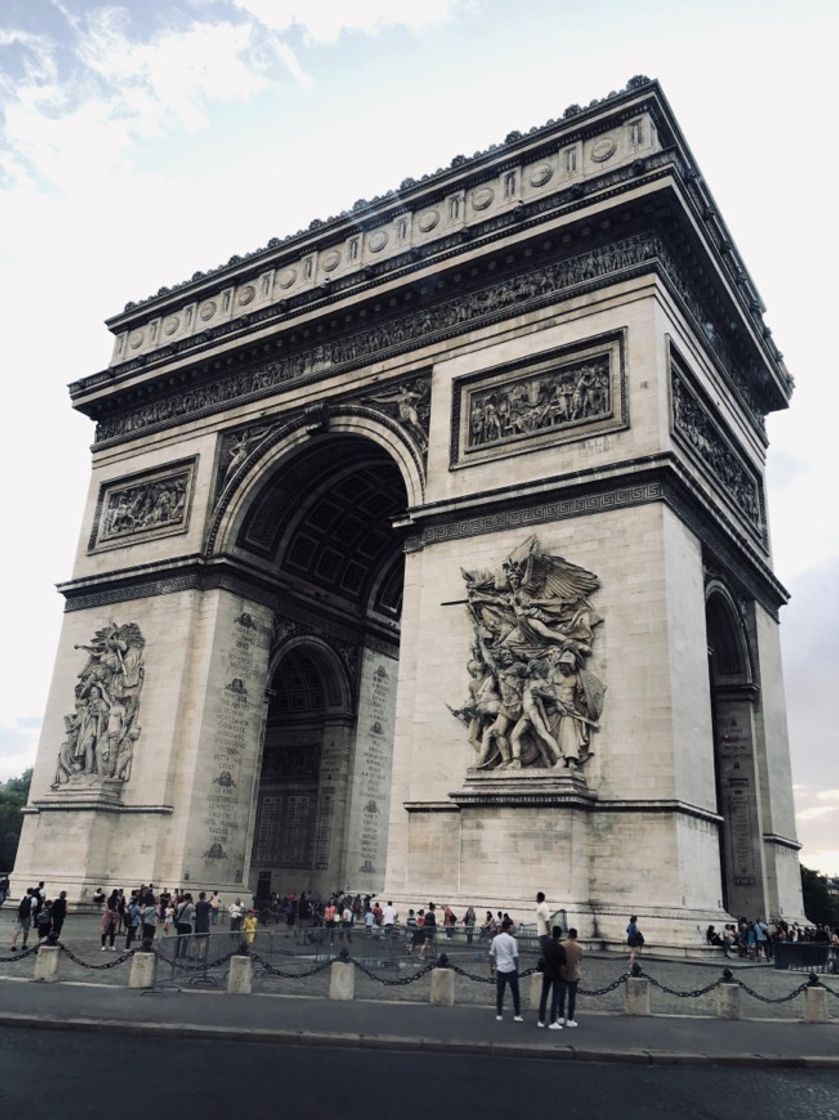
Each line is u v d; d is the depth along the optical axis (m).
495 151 55.41
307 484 62.00
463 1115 15.20
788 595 62.25
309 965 33.84
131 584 62.00
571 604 43.16
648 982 29.12
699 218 49.66
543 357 48.94
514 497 46.47
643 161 47.59
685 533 44.78
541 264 51.03
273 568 62.34
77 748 58.44
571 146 53.06
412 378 54.41
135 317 71.69
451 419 51.22
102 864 54.34
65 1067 17.61
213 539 59.72
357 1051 20.09
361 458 61.09
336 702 67.56
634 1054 20.30
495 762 42.25
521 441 48.09
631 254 47.94
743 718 53.22
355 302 56.91
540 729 41.03
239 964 27.56
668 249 49.09
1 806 146.75
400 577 72.19
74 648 63.28
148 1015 22.84
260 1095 15.98
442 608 47.41
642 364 45.41
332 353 58.84
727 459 55.09
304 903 58.84
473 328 52.22
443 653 46.47
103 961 34.19
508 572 44.94
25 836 59.44
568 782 39.16
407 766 46.12
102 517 67.38
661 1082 18.39
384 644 71.31
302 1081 17.12
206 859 53.59
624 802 38.81
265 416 60.53
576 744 40.41
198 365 64.56
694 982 31.66
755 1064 20.38
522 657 43.06
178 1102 15.36
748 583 55.16
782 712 57.72
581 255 49.72
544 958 24.06
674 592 41.94
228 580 58.72
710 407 52.53
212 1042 20.55
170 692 56.44
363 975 32.25
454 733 44.50
